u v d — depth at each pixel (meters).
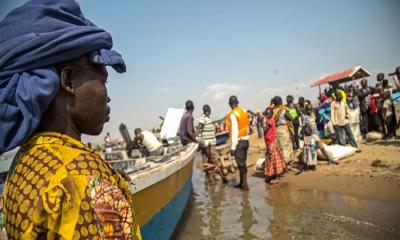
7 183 0.98
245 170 8.37
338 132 10.22
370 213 5.67
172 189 5.00
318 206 6.40
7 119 0.92
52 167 0.87
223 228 5.79
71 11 1.04
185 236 5.45
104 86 1.08
